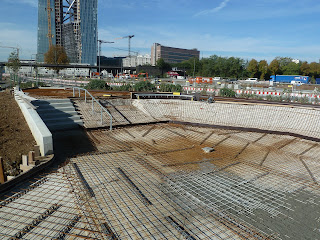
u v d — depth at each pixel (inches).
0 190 255.6
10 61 1144.8
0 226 209.2
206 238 199.3
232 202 257.6
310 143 477.4
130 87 940.6
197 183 298.4
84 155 373.7
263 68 2723.9
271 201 264.5
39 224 211.5
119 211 230.1
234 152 418.9
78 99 616.7
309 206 259.0
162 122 604.1
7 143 365.7
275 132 533.3
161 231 204.2
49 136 348.2
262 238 202.8
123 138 477.7
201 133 530.9
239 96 940.6
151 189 275.9
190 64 3900.1
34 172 301.6
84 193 258.8
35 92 690.8
